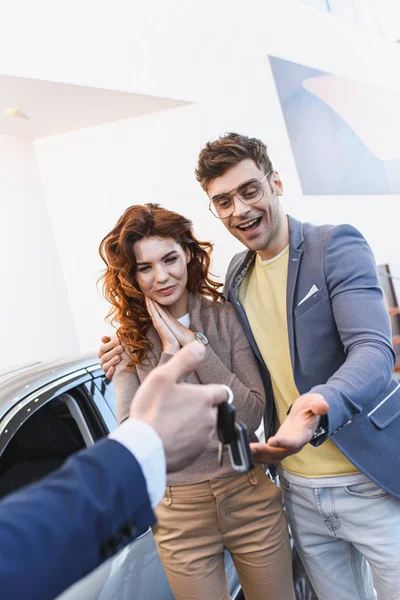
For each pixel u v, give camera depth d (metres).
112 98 4.30
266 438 1.70
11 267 4.53
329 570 1.67
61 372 1.82
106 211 4.90
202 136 4.82
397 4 8.09
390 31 8.04
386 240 6.82
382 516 1.51
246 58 5.30
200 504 1.54
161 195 4.88
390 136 7.11
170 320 1.54
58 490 0.53
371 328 1.36
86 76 3.96
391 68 7.45
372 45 7.20
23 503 0.52
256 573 1.57
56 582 0.49
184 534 1.55
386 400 1.51
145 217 1.49
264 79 5.46
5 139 4.66
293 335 1.52
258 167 1.52
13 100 4.00
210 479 1.52
